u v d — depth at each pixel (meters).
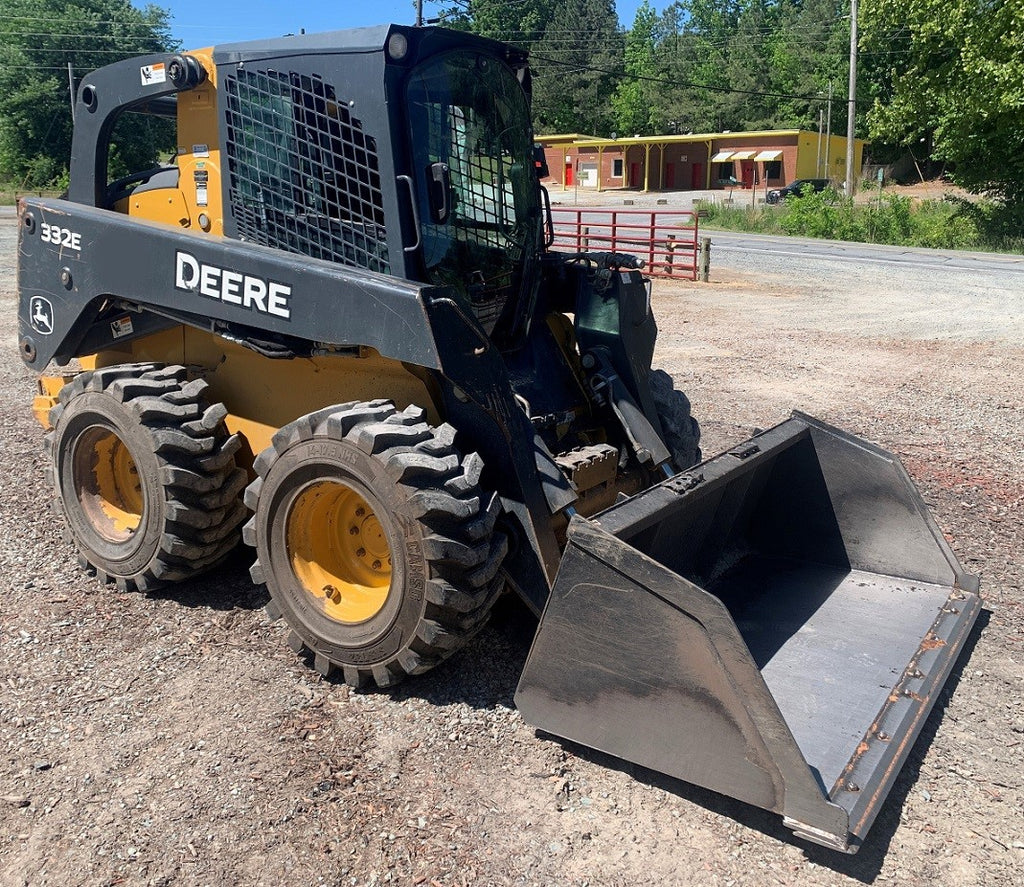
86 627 4.26
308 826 3.00
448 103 4.07
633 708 3.16
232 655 4.04
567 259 4.90
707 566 4.52
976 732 3.56
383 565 3.85
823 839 2.79
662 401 4.98
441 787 3.20
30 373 9.37
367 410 3.63
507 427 3.62
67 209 4.57
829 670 3.68
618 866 2.85
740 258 22.34
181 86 4.32
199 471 4.23
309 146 4.00
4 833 2.97
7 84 43.44
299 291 3.74
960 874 2.83
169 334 4.79
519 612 4.42
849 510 4.57
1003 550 5.23
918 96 28.39
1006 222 27.39
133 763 3.30
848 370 10.13
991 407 8.48
